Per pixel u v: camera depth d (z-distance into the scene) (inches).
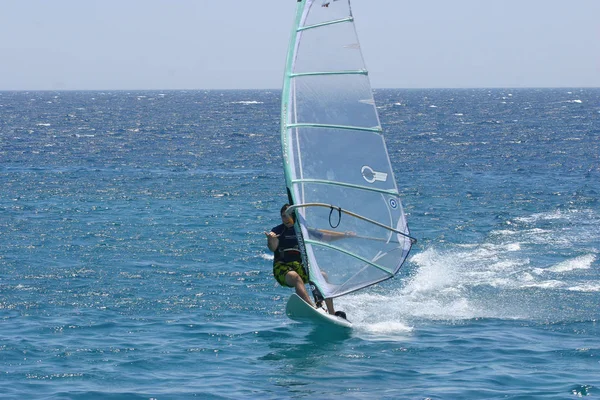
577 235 2231.8
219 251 2038.6
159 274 1765.5
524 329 1305.4
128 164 4419.3
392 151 5270.7
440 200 3014.3
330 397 966.4
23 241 2153.1
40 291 1595.7
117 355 1156.5
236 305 1492.4
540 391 981.8
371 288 1624.0
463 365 1106.1
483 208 2810.0
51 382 1024.2
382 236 1272.1
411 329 1306.6
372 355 1157.7
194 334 1280.8
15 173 3890.3
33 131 7278.5
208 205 2896.2
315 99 1259.2
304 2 1242.0
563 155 4904.0
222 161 4633.4
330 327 1302.9
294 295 1253.7
